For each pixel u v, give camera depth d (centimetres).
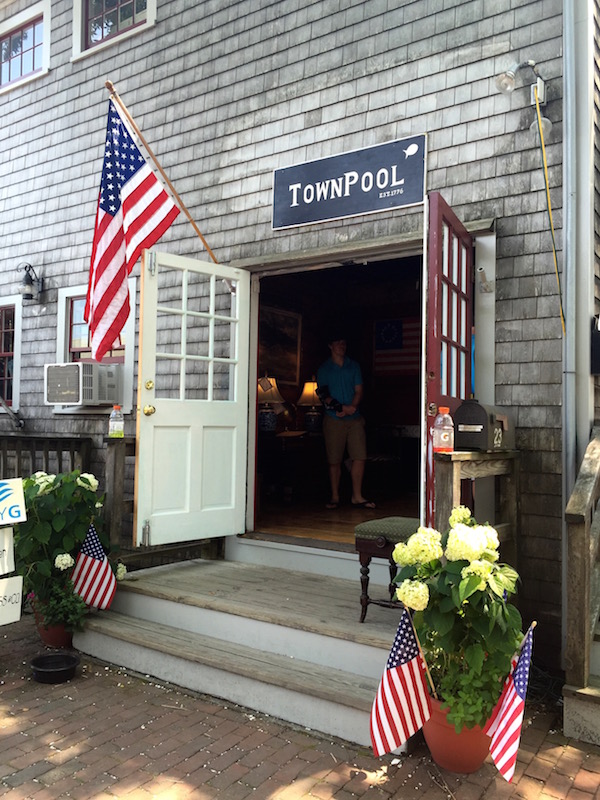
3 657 419
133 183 471
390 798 263
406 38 457
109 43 645
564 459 383
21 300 721
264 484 707
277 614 369
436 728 279
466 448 351
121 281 469
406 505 687
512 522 384
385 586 432
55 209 692
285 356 811
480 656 265
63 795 265
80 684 375
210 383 504
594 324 394
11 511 393
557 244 392
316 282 866
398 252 454
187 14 588
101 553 428
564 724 313
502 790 269
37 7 726
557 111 396
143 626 413
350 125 478
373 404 910
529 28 408
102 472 629
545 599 387
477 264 418
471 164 425
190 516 479
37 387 698
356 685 322
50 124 703
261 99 530
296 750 301
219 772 282
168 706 346
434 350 340
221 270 510
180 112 585
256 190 528
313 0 505
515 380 403
